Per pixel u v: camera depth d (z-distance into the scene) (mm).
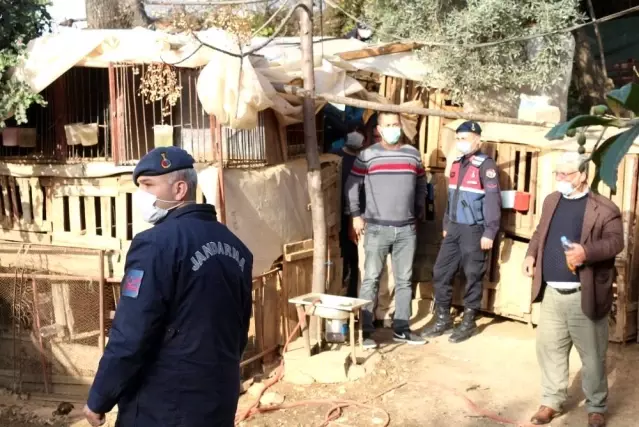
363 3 9383
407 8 7113
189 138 5254
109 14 8695
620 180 5750
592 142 5691
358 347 5871
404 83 7664
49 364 5371
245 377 5395
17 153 5719
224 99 4664
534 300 4551
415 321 6742
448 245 6207
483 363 5664
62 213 5504
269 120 5641
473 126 5988
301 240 5879
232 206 5102
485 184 5945
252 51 4730
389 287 6676
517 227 6336
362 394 5078
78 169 5301
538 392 5129
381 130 5938
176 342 2580
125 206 5258
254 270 5289
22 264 5402
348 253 6840
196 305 2578
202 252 2621
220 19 5188
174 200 2752
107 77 5379
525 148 6215
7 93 5016
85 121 5469
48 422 4988
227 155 5230
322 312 5355
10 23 5312
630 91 1266
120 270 5277
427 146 7262
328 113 7906
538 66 6852
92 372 5320
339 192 6910
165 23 6148
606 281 4305
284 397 5039
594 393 4434
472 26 6672
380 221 5961
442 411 4824
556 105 7195
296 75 5996
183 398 2586
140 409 2609
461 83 6992
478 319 6789
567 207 4371
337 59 6836
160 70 4949
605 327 4387
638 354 5758
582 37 8914
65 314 5324
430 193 6902
